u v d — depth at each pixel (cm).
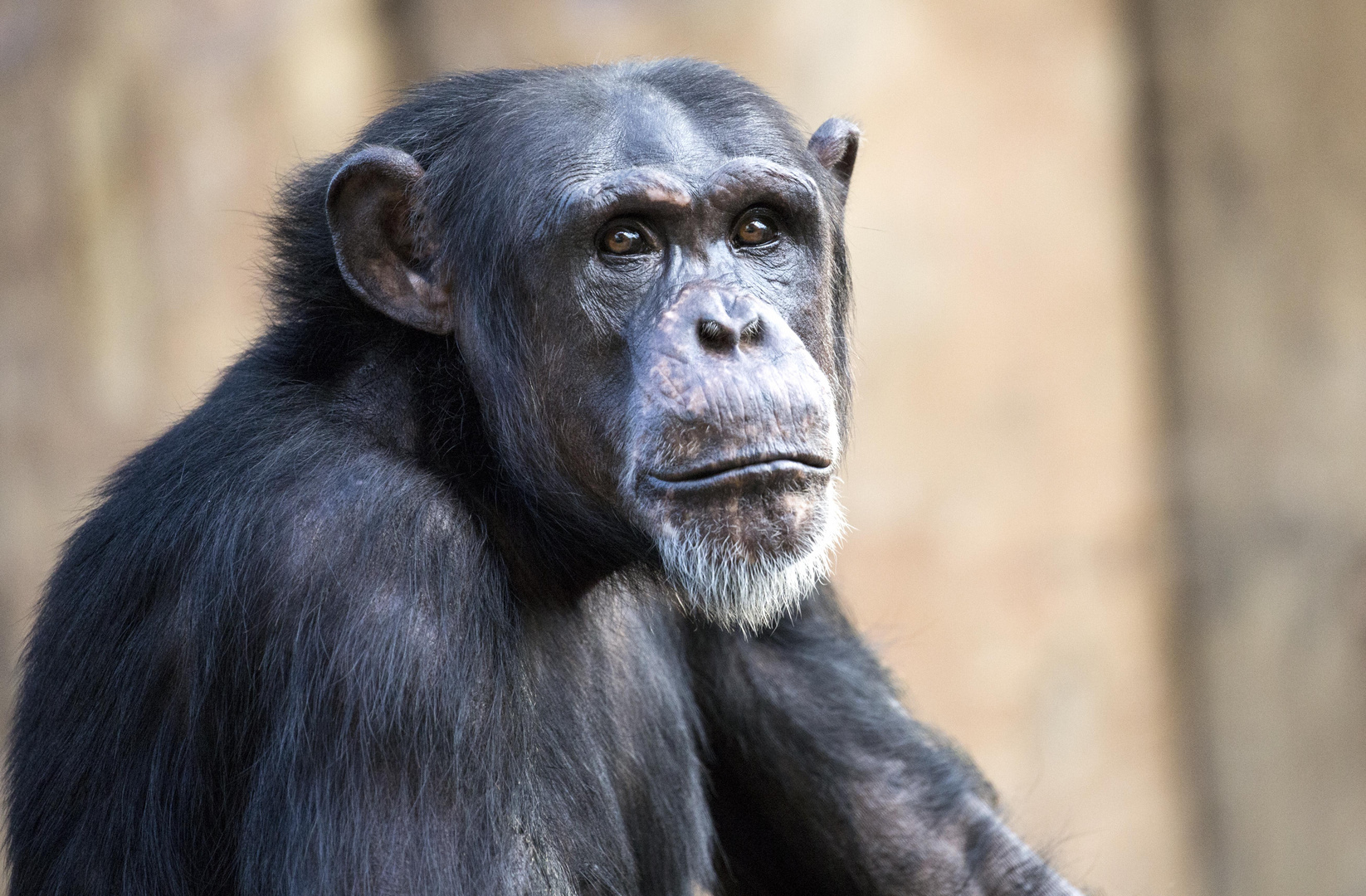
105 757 1374
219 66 3347
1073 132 3478
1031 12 3459
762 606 1318
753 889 1709
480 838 1201
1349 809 3381
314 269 1442
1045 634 3434
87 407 3203
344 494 1269
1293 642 3425
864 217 3375
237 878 1298
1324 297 3384
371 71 3641
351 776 1192
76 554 1449
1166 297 3578
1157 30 3528
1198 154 3500
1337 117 3356
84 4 3231
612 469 1371
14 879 1445
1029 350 3441
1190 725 3547
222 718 1292
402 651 1210
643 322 1350
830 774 1634
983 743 3409
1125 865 3438
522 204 1374
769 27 3394
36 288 3200
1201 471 3516
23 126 3206
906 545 3388
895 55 3400
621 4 3488
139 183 3266
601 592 1502
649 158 1367
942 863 1616
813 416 1306
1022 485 3431
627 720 1516
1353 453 3362
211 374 3155
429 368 1426
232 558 1276
